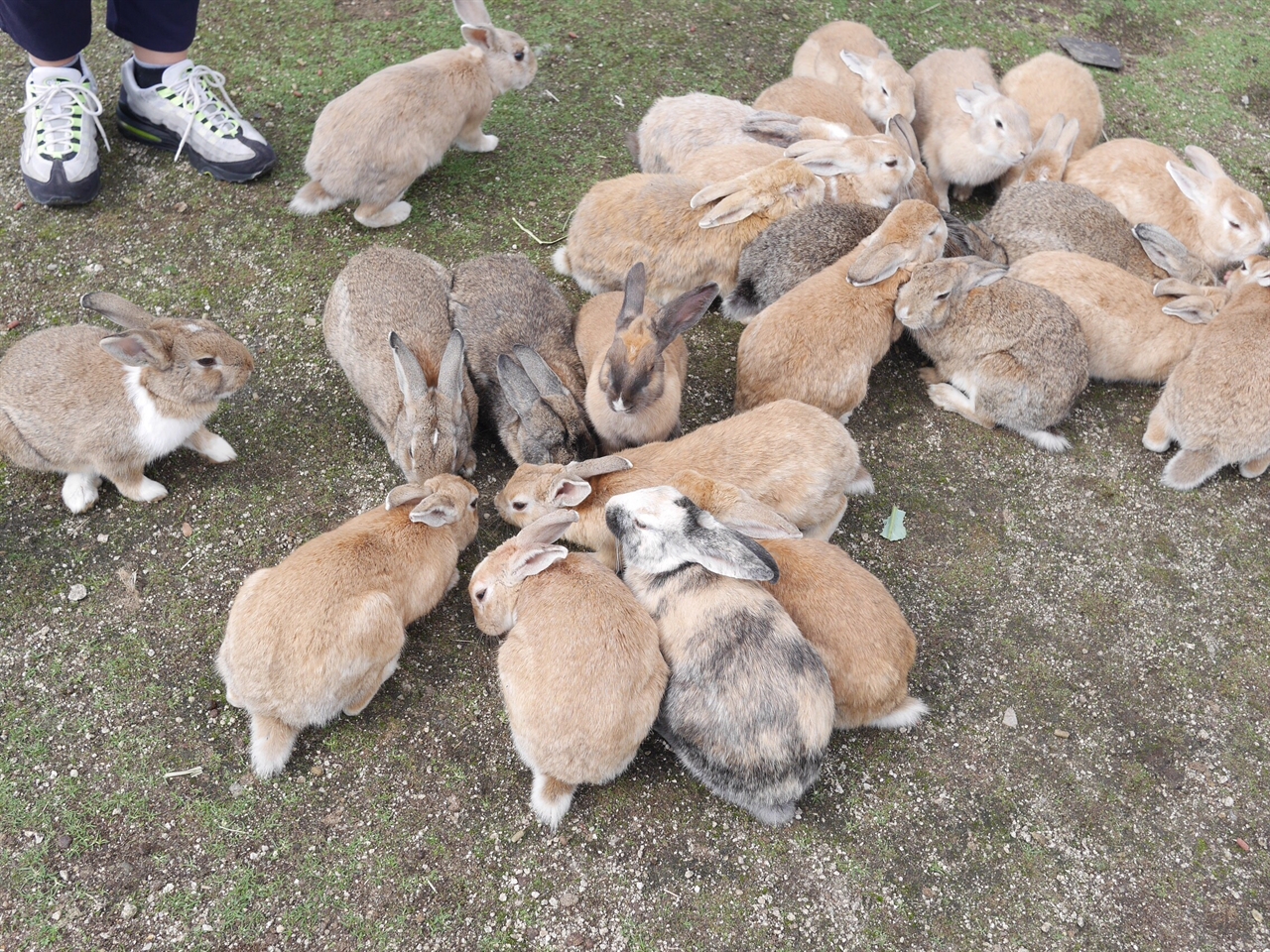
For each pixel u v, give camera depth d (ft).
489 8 7.49
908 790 4.31
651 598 4.26
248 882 3.93
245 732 4.24
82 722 4.22
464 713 4.35
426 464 4.62
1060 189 6.13
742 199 5.67
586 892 3.99
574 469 4.48
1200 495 5.39
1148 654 4.79
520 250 6.05
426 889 3.96
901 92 6.76
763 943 3.93
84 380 4.50
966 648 4.74
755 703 3.99
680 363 5.26
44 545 4.66
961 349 5.46
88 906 3.85
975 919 4.05
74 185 5.74
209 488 4.89
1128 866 4.21
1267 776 4.48
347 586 4.08
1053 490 5.33
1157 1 8.51
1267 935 4.10
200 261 5.71
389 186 5.85
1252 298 5.41
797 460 4.64
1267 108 7.66
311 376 5.32
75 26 5.62
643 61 7.27
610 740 3.97
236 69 6.77
